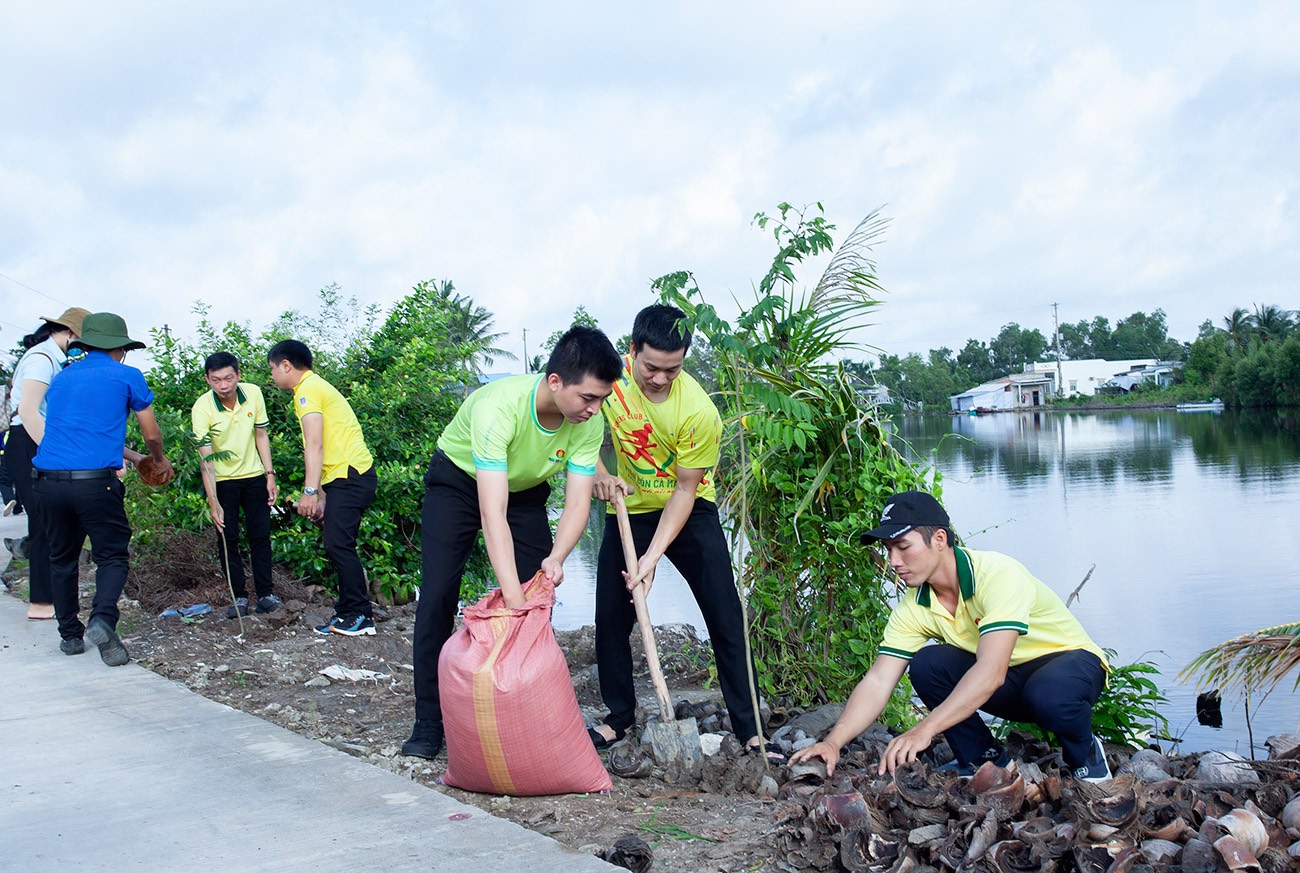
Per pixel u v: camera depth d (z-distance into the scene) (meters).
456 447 4.16
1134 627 9.38
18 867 3.06
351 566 6.65
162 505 7.72
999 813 3.08
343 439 6.63
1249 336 96.88
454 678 3.67
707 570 4.34
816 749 3.89
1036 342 152.12
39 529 6.65
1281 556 13.20
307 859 3.06
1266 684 5.30
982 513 19.41
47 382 5.98
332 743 4.37
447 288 55.31
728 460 5.13
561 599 10.48
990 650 3.59
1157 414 81.50
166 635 6.33
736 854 3.16
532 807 3.65
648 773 3.93
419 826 3.29
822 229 4.46
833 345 4.92
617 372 3.67
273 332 8.94
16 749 4.16
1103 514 18.59
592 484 4.08
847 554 4.89
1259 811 3.26
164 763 3.96
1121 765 4.03
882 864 2.96
